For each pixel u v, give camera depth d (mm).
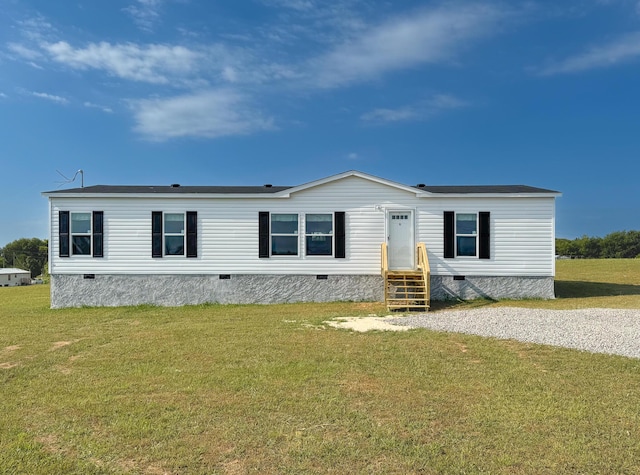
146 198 16344
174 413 5383
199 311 14508
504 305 14633
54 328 11477
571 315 11758
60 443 4672
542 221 16234
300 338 9484
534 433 4777
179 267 16359
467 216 16375
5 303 19000
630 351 7980
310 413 5348
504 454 4340
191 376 6848
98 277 16281
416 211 16391
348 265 16406
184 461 4262
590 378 6559
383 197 16406
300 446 4527
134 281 16312
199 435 4797
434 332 9891
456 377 6680
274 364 7453
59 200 16266
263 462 4234
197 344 9070
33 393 6195
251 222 16469
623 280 23500
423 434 4777
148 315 13828
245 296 16391
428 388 6207
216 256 16406
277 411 5418
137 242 16312
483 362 7473
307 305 15453
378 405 5590
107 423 5141
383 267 14969
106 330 11070
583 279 24312
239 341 9273
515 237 16266
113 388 6340
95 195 16188
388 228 16391
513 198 16281
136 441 4672
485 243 16281
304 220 16438
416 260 16281
